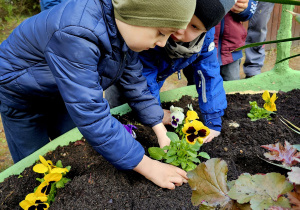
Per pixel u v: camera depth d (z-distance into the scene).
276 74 2.04
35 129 1.60
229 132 1.57
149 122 1.42
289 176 0.59
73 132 1.58
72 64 0.98
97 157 1.43
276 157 0.94
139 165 1.15
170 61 1.59
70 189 1.21
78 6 0.97
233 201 0.67
